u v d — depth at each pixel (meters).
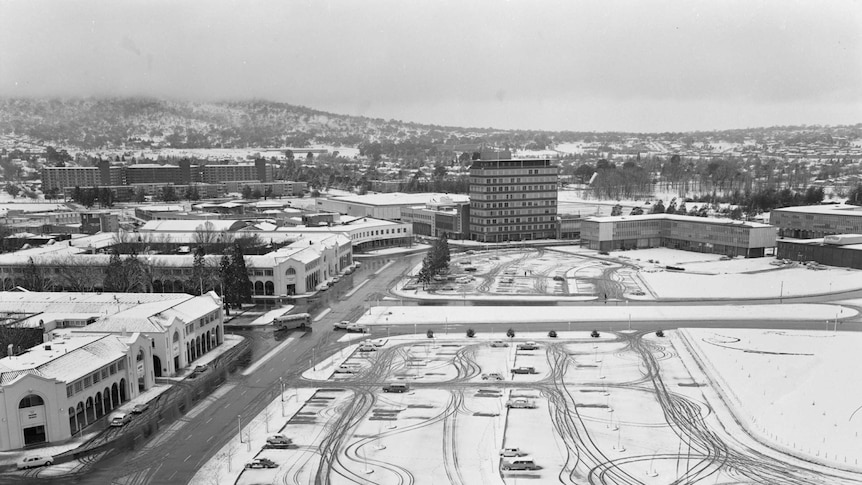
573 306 179.88
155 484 84.81
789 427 99.25
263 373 128.00
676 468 87.50
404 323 163.38
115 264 188.12
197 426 103.31
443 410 108.38
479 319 166.50
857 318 163.88
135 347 116.38
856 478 84.56
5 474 87.81
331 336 152.75
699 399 112.12
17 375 96.69
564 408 108.56
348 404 111.44
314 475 86.69
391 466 89.00
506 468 87.44
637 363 131.00
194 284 179.25
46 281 190.62
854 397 108.25
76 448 95.69
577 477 85.12
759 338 145.38
